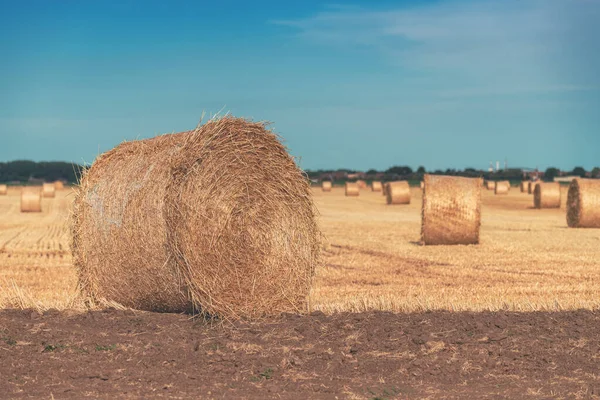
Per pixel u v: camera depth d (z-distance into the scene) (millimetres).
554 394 7219
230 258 10078
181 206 9781
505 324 10039
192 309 10531
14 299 11266
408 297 12375
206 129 10000
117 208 10484
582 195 30172
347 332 9609
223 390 7266
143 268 10336
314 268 11055
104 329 9664
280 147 10719
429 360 8398
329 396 7117
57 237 27047
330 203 53719
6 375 7641
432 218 23297
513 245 23234
